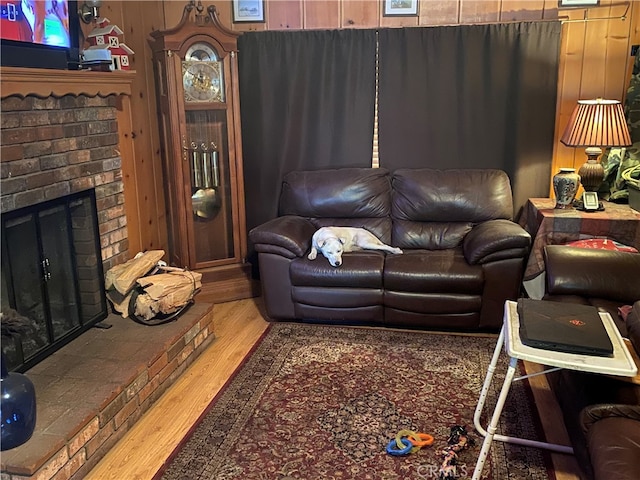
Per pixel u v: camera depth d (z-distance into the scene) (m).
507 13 3.78
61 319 2.73
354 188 3.79
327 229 3.47
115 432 2.32
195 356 3.07
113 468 2.17
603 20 3.68
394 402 2.61
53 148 2.62
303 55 3.91
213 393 2.72
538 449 2.27
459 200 3.66
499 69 3.75
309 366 2.95
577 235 3.37
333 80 3.93
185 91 3.67
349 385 2.75
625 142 3.36
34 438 1.96
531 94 3.75
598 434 1.68
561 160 3.93
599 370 1.74
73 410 2.13
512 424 2.43
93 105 2.93
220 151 3.89
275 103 4.00
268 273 3.44
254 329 3.46
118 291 2.97
